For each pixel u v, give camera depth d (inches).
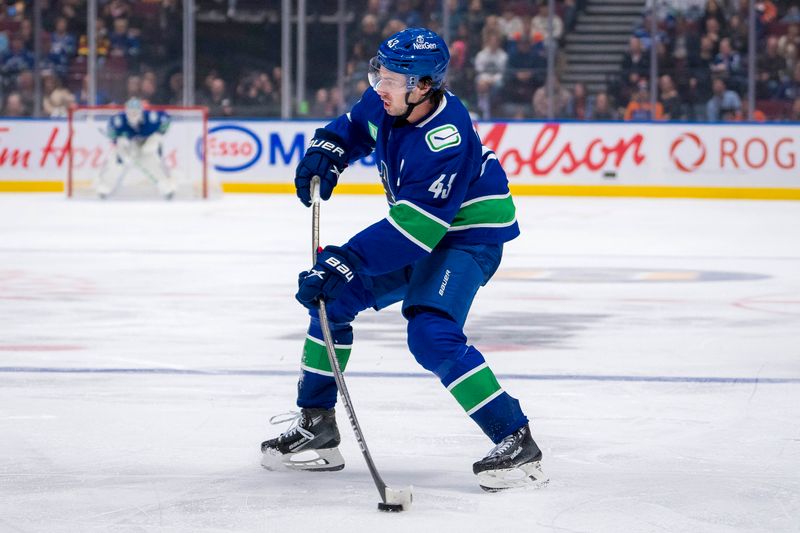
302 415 370.0
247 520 315.0
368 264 338.3
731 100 1831.9
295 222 1366.9
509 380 525.7
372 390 496.7
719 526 311.9
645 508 328.2
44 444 402.9
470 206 354.3
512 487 346.9
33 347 604.7
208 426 432.1
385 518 317.1
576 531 306.5
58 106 1888.5
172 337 636.7
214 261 1002.7
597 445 406.9
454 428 429.7
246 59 1870.1
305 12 1863.9
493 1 1857.8
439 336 341.7
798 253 1095.6
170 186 1721.2
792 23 1818.4
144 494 341.1
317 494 342.3
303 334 648.4
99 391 494.9
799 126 1755.7
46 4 1879.9
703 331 666.8
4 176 1835.6
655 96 1840.6
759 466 378.0
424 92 339.0
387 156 353.1
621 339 639.1
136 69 1883.6
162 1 1870.1
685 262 1019.9
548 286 861.8
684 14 1831.9
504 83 1862.7
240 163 1839.3
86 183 1770.4
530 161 1806.1
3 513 320.8
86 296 796.6
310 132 1825.8
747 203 1706.4
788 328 678.5
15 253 1055.6
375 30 1863.9
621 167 1791.3
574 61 1856.5
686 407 470.9
